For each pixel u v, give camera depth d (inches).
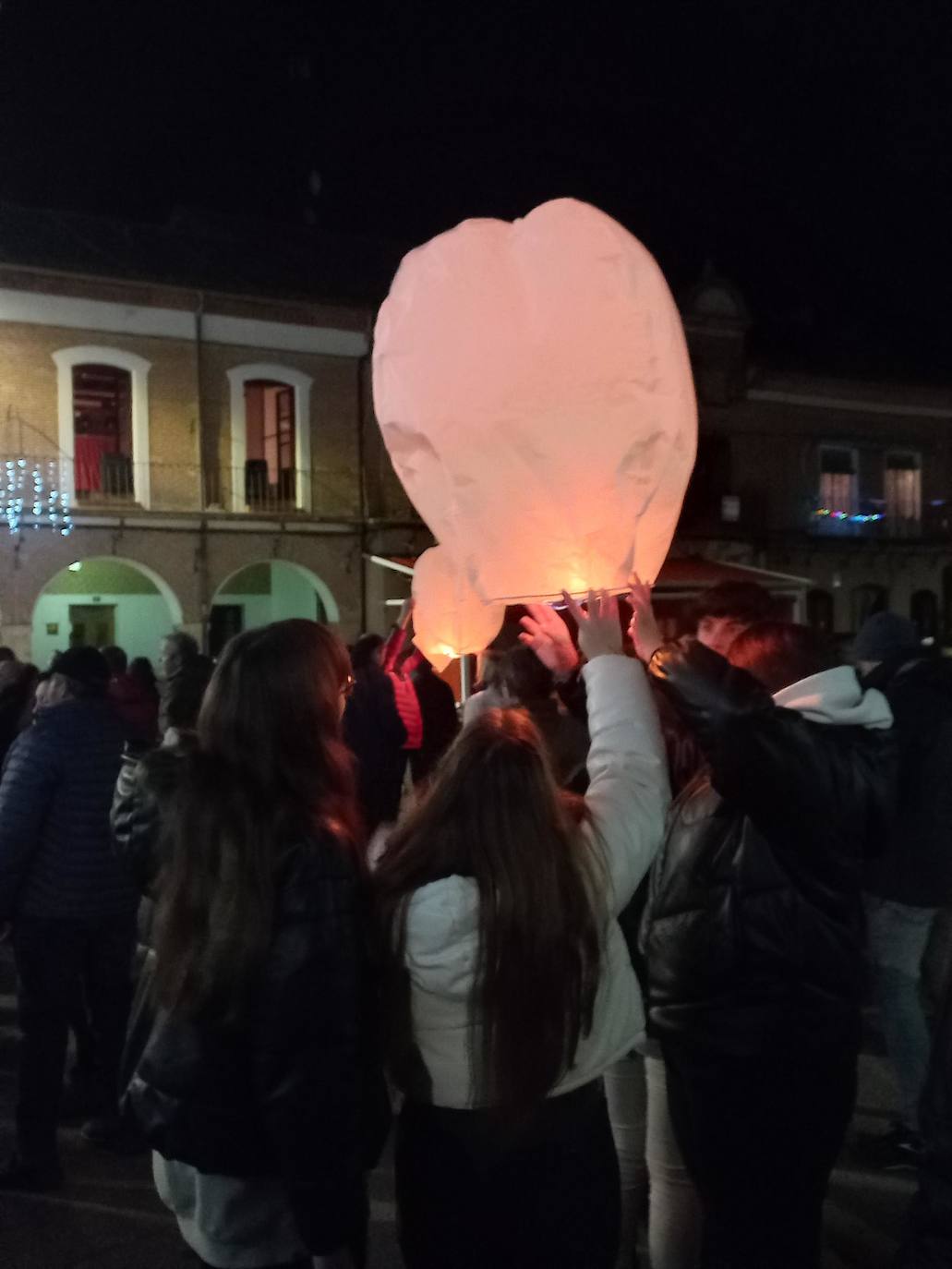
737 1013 90.8
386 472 715.4
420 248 90.0
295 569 731.4
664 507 90.0
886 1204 147.4
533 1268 76.3
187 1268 137.2
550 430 85.0
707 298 821.2
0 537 597.0
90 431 628.4
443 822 77.5
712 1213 94.1
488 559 89.1
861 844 91.7
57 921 153.9
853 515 893.8
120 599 684.7
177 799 82.4
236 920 76.5
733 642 108.1
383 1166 162.4
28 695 266.2
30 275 591.5
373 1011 79.4
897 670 154.3
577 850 77.0
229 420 665.0
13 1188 155.9
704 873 93.5
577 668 104.5
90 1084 186.4
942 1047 64.1
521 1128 74.9
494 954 73.4
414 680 217.9
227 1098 80.1
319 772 82.9
